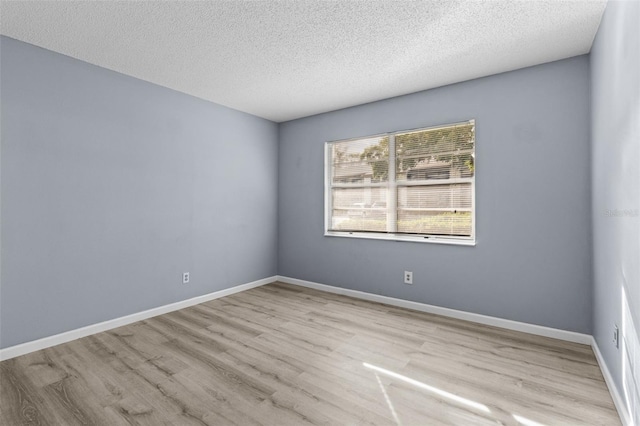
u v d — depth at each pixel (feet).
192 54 8.93
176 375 7.18
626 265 5.44
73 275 9.10
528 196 9.51
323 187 14.32
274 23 7.42
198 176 12.40
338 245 13.83
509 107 9.79
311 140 14.73
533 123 9.42
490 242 10.14
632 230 5.08
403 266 11.98
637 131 4.79
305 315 11.09
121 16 7.13
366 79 10.55
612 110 6.23
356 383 6.87
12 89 8.00
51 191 8.67
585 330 8.77
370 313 11.27
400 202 12.23
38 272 8.45
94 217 9.53
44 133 8.54
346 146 13.80
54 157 8.71
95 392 6.52
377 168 12.81
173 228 11.60
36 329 8.41
